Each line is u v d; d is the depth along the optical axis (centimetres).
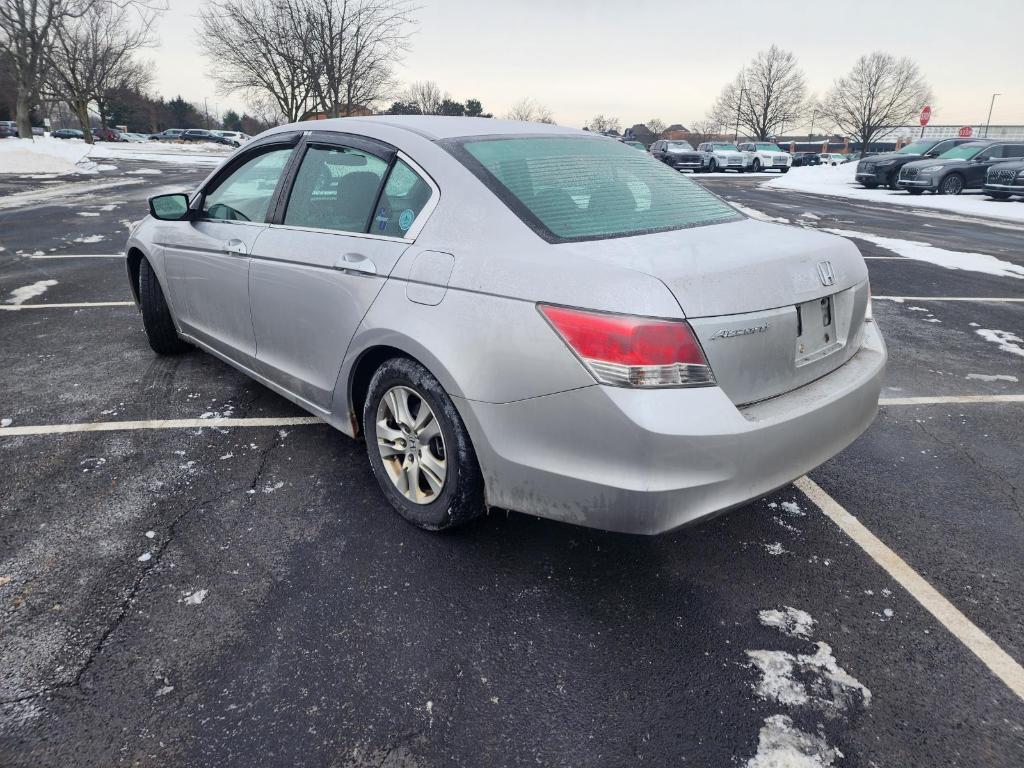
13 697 187
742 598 234
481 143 271
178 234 390
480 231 235
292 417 371
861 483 316
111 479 303
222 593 231
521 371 210
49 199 1363
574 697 192
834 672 203
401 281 247
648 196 267
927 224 1323
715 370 200
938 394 432
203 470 313
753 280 210
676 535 270
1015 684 199
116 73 4000
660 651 209
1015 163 1762
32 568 241
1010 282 782
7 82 4362
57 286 665
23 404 383
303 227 303
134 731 178
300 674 198
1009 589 243
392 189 269
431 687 194
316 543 260
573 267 206
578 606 229
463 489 240
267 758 171
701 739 179
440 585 238
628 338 190
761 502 298
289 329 308
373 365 280
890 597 237
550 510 215
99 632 212
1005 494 309
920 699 193
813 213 1461
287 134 333
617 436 194
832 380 240
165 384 415
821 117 6981
